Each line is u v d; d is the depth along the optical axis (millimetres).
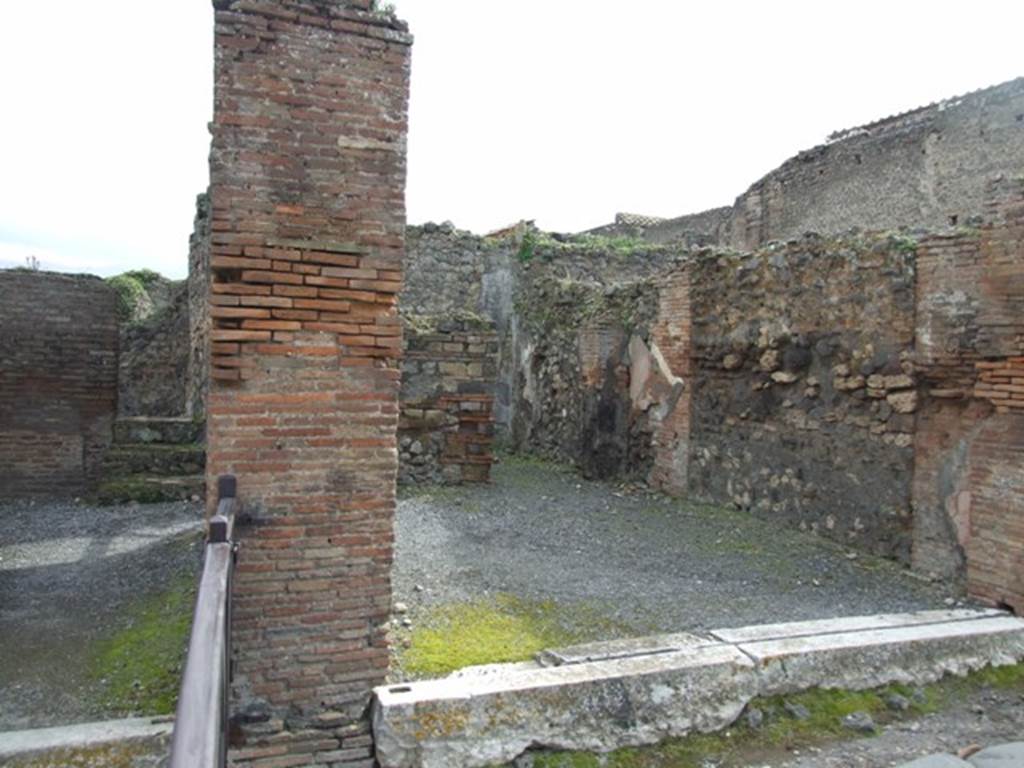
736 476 9031
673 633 5133
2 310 9758
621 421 11172
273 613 3803
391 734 3820
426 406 10484
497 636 5164
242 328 3699
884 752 4191
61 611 5781
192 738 2004
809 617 5609
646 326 10633
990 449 5840
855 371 7285
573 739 4047
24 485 9875
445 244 16094
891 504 6969
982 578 5871
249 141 3654
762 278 8508
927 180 15570
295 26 3701
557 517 8828
